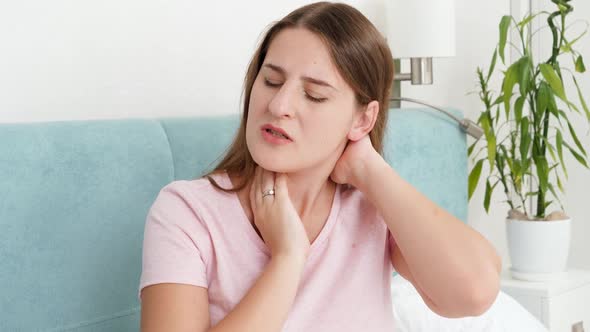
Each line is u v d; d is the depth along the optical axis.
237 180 1.21
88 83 1.62
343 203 1.28
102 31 1.65
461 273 1.19
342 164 1.26
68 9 1.58
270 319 1.04
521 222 2.50
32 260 1.27
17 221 1.25
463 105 2.83
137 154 1.45
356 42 1.15
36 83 1.53
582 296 2.49
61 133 1.34
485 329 1.73
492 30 2.92
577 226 2.86
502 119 2.93
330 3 1.18
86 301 1.35
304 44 1.13
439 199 2.32
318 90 1.12
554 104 2.47
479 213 2.91
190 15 1.85
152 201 1.47
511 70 2.47
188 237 1.13
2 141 1.26
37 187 1.28
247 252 1.16
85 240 1.35
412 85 2.61
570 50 2.50
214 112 1.92
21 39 1.50
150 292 1.10
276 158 1.12
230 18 1.96
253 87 1.16
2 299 1.23
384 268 1.30
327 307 1.21
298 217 1.14
